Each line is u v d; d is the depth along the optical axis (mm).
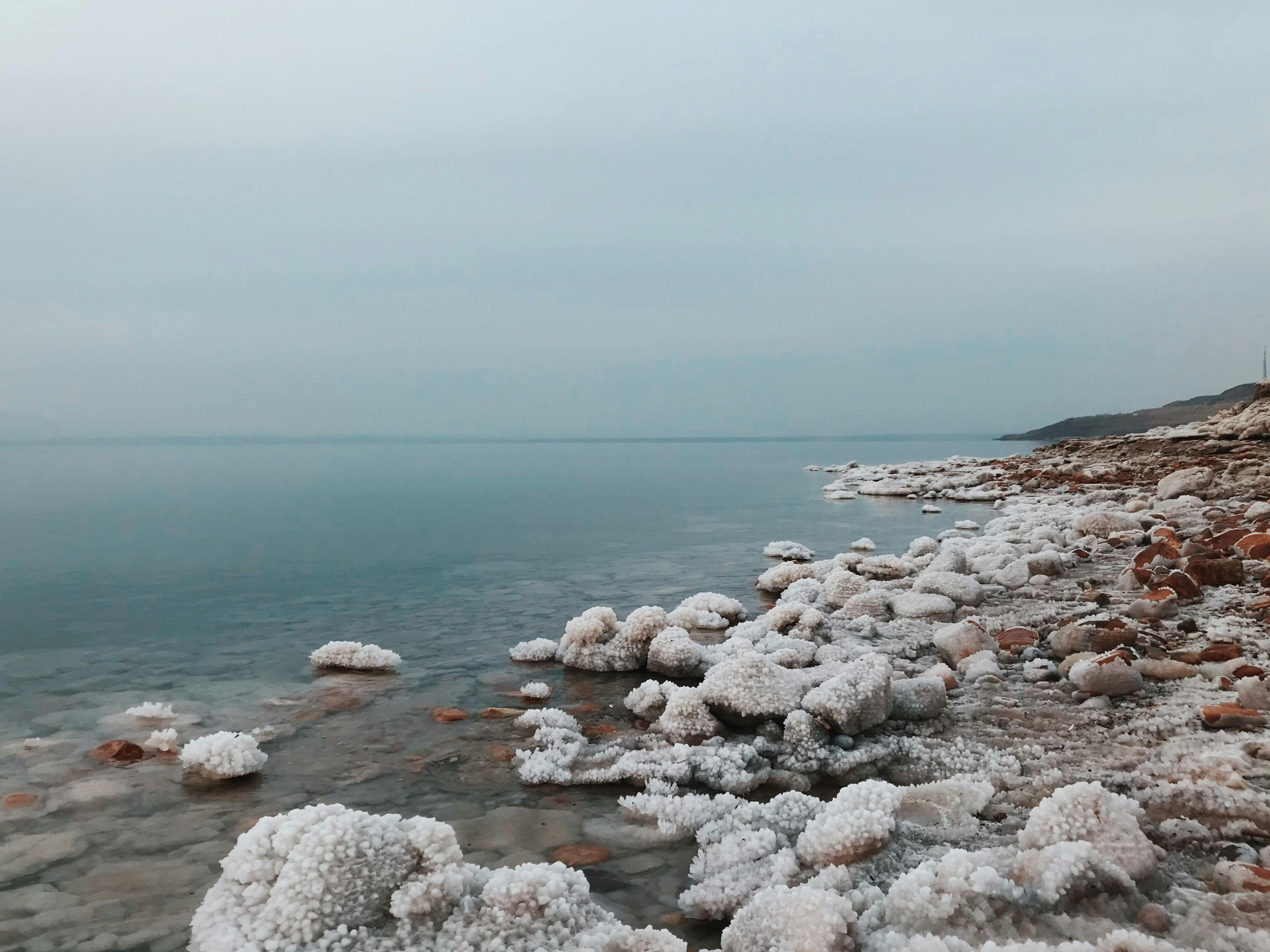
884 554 10719
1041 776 3564
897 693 4508
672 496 20812
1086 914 2393
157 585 8742
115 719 4582
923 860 2820
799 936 2283
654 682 5004
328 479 28141
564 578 9227
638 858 3066
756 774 3803
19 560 10328
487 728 4504
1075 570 8258
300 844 2416
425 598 8102
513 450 85125
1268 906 2332
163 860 2992
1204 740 3811
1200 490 12516
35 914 2627
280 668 5656
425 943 2281
